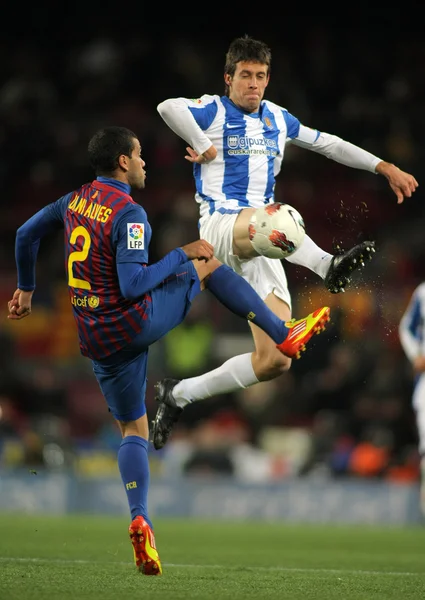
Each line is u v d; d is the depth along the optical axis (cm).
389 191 6425
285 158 6475
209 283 1816
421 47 7456
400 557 2353
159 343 4884
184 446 4350
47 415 4653
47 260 5716
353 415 4491
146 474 1772
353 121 6750
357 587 1603
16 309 1952
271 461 4225
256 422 4591
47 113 6781
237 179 1983
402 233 6125
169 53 7244
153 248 5600
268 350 1994
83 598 1367
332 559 2258
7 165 6481
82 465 4222
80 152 6512
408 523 3766
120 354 1738
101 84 7006
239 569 1916
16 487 3981
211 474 4156
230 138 1977
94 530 2908
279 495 3900
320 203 6341
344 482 3866
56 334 5153
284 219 1827
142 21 7762
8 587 1463
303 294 5125
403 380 4622
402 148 6625
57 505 3947
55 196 6359
